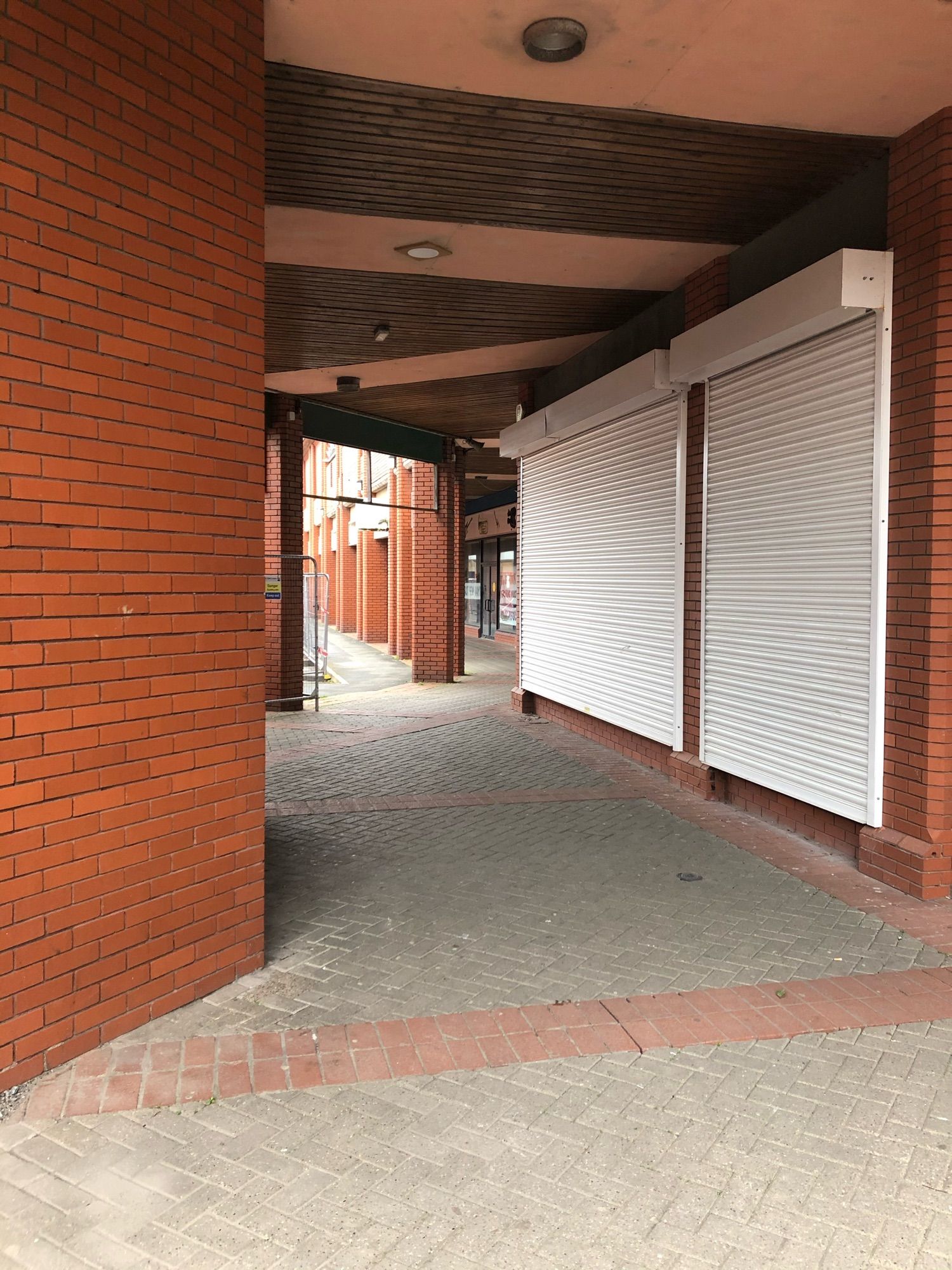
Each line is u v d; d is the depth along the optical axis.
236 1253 2.32
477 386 11.70
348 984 3.83
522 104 4.73
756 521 6.33
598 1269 2.28
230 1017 3.53
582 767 8.38
